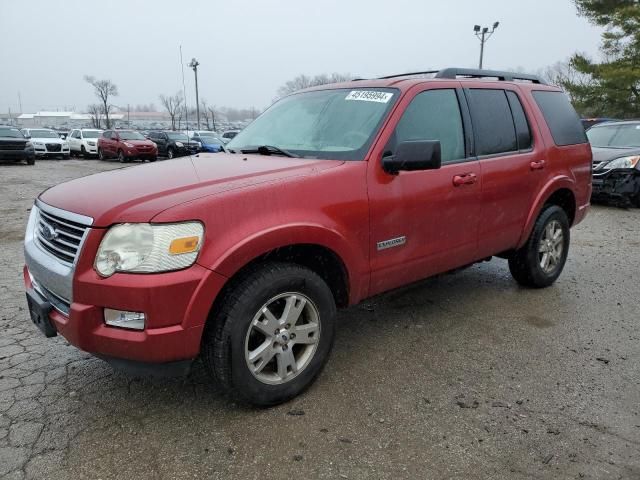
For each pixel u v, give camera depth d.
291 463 2.57
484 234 4.23
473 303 4.79
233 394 2.87
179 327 2.56
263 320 2.88
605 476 2.49
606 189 9.90
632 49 23.47
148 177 3.09
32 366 3.51
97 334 2.57
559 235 5.19
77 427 2.84
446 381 3.37
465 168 3.94
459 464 2.57
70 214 2.71
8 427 2.83
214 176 3.00
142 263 2.49
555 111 5.11
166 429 2.83
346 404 3.08
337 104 3.86
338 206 3.11
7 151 22.45
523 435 2.80
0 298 4.80
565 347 3.89
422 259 3.73
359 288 3.35
